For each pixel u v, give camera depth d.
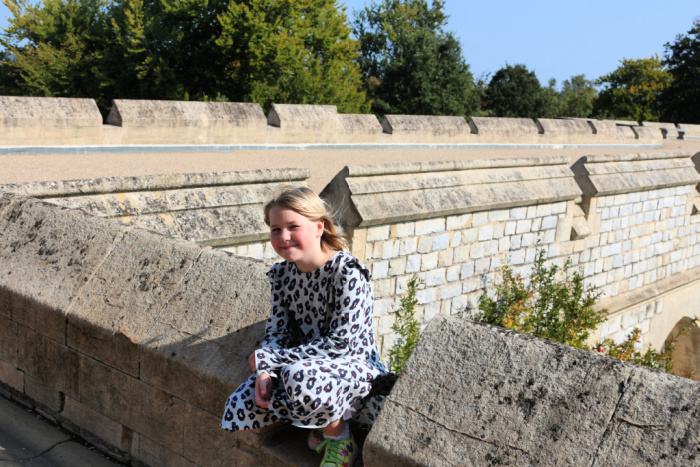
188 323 2.87
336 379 2.22
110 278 3.24
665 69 53.19
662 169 11.84
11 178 7.05
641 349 12.49
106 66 25.52
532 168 9.23
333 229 2.43
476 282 8.74
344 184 6.95
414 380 2.16
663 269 12.69
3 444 3.26
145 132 10.80
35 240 3.67
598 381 1.91
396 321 7.82
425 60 40.00
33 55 25.58
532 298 9.43
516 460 1.87
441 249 8.11
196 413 2.80
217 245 5.70
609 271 11.20
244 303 2.77
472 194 8.18
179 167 8.95
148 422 3.02
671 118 48.50
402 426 2.09
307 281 2.39
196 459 2.86
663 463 1.69
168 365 2.84
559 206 9.65
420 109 40.53
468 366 2.11
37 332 3.47
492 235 8.76
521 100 45.25
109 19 26.59
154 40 25.05
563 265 10.13
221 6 25.62
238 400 2.36
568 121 18.69
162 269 3.12
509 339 2.12
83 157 9.34
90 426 3.32
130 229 3.41
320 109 13.33
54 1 26.30
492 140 16.41
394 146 14.59
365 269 2.35
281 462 2.51
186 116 11.29
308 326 2.45
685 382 1.82
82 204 4.89
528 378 2.00
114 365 3.11
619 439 1.78
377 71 45.28
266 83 26.77
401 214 7.24
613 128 19.91
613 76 55.78
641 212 11.57
